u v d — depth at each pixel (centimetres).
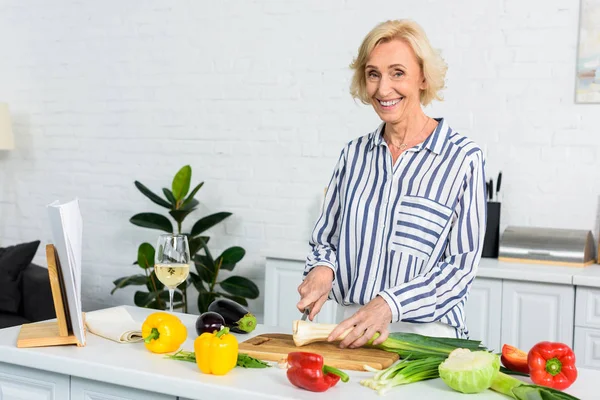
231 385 146
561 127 348
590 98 341
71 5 465
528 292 298
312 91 399
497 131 359
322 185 399
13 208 493
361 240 198
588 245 321
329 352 165
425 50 185
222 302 196
